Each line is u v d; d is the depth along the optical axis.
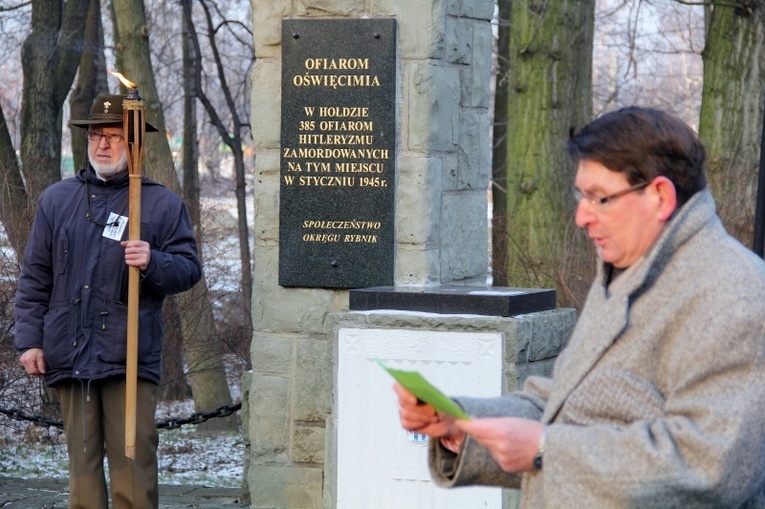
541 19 9.82
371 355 4.20
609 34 15.20
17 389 7.82
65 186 4.48
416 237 4.63
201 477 8.48
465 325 4.11
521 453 2.01
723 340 1.90
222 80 13.84
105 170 4.41
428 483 4.17
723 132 10.03
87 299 4.31
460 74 4.89
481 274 5.16
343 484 4.24
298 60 4.71
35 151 11.39
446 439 2.34
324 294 4.78
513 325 4.06
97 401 4.36
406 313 4.20
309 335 4.79
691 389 1.93
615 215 2.08
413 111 4.62
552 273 8.35
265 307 4.86
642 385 2.00
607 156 2.07
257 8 4.79
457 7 4.80
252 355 4.89
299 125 4.72
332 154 4.70
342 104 4.67
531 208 9.80
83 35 11.90
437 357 4.14
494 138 12.82
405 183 4.64
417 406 2.24
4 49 13.95
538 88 9.87
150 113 10.40
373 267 4.68
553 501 1.95
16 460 7.80
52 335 4.33
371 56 4.64
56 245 4.38
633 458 1.90
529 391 2.42
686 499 1.88
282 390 4.84
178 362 9.25
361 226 4.68
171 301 8.77
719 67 10.14
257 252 4.85
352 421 4.23
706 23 10.59
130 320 4.14
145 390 4.36
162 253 4.29
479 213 5.11
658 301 2.02
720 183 9.81
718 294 1.94
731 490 1.87
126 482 4.34
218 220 10.85
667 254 2.04
